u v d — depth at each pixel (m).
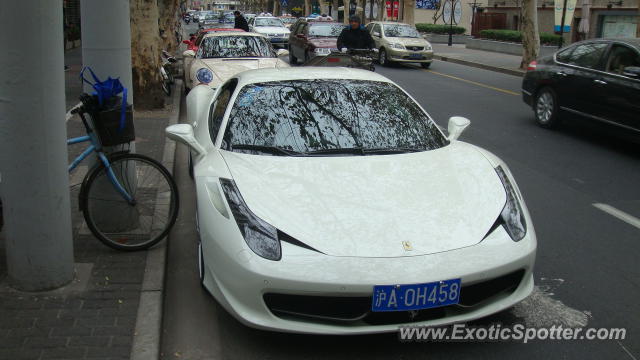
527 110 12.54
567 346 3.63
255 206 3.56
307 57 20.61
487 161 4.34
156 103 11.24
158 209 4.77
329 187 3.77
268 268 3.24
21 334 3.42
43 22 3.56
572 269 4.73
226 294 3.46
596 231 5.58
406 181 3.91
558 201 6.46
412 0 32.12
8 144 3.68
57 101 3.72
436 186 3.88
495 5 41.19
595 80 9.23
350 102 4.77
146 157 4.73
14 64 3.54
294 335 3.72
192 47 16.03
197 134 5.29
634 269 4.75
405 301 3.23
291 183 3.79
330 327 3.29
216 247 3.52
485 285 3.46
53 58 3.65
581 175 7.52
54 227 3.85
